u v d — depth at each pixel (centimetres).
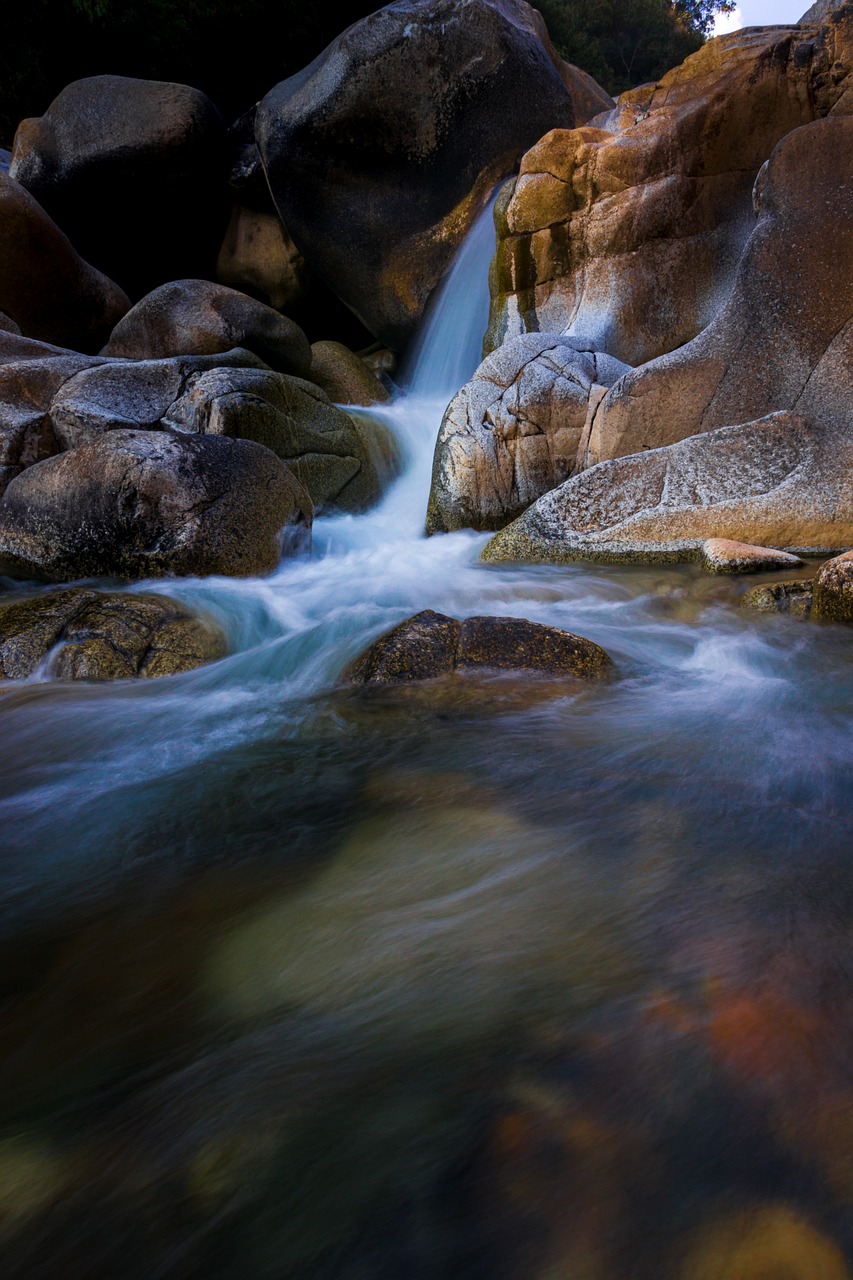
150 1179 117
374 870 208
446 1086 130
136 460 568
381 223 1290
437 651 372
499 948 169
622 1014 145
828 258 594
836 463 559
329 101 1188
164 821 244
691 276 895
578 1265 100
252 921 188
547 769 267
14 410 747
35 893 206
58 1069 143
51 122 1501
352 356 1345
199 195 1562
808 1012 142
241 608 503
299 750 297
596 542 603
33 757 304
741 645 406
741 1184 109
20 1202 114
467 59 1177
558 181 951
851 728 297
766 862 201
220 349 1078
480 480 744
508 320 1016
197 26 2106
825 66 817
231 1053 143
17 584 598
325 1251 104
